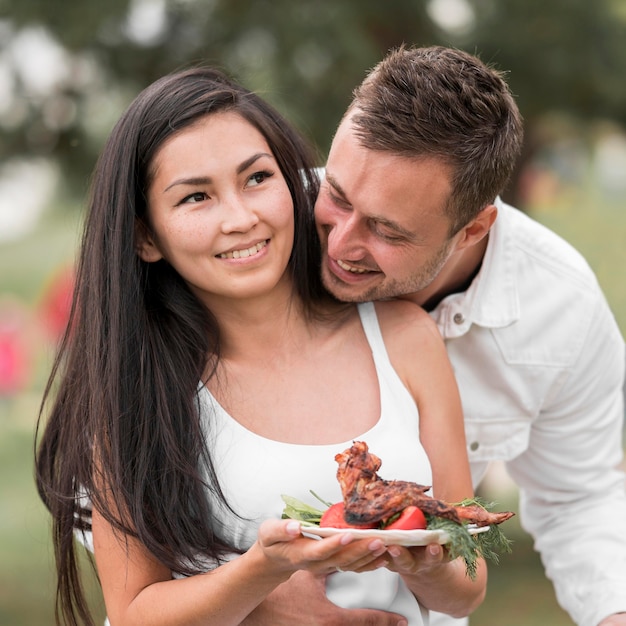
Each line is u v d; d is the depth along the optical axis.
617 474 3.62
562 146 9.45
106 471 2.81
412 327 3.01
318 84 6.62
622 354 3.59
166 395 2.80
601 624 3.23
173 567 2.78
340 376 2.91
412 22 7.07
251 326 2.89
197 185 2.71
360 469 2.32
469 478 2.99
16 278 19.12
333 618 2.73
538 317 3.37
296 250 2.93
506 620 7.12
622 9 7.53
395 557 2.29
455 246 3.01
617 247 13.52
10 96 7.05
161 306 2.90
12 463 11.88
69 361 2.99
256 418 2.83
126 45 6.91
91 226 2.92
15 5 6.55
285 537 2.28
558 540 3.53
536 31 7.19
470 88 2.81
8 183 7.43
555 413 3.53
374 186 2.72
